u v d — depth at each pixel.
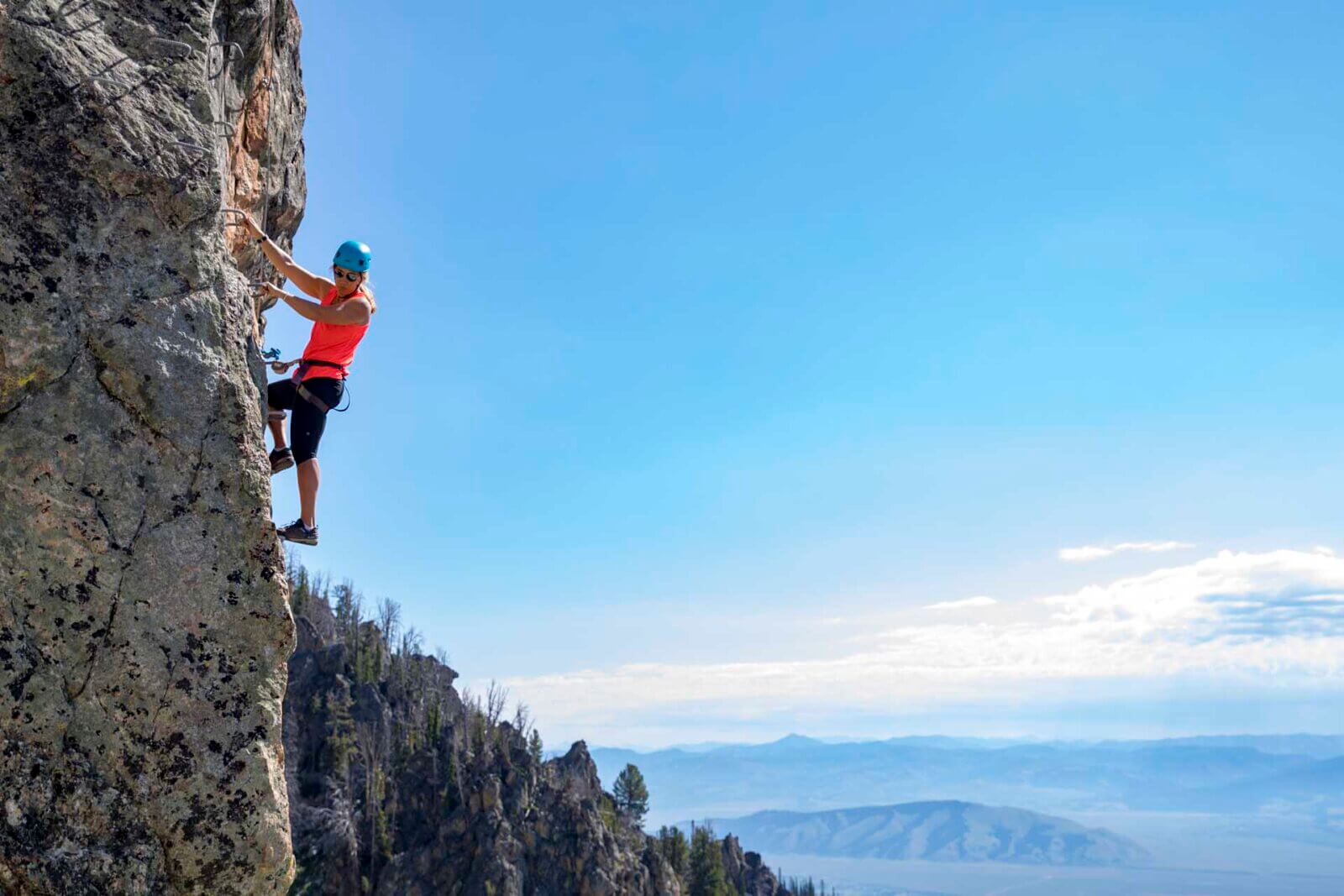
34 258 6.77
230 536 7.15
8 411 6.63
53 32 6.96
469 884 130.50
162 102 7.34
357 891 131.00
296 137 10.95
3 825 6.24
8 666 6.42
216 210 7.48
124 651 6.72
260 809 6.89
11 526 6.55
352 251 8.86
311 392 8.73
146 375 7.00
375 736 159.00
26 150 6.82
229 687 6.98
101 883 6.43
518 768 153.00
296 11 10.47
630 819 188.50
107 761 6.59
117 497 6.84
